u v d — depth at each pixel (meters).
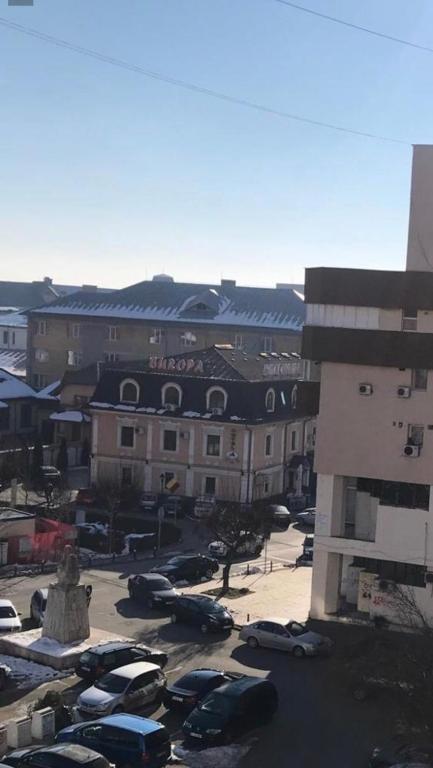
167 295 124.50
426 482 43.84
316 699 35.78
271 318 117.00
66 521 69.00
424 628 34.94
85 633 41.19
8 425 102.62
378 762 28.19
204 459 78.00
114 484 74.50
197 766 29.31
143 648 38.22
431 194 44.12
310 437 87.19
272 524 69.62
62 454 91.81
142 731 28.30
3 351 148.75
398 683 31.47
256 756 30.36
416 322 44.25
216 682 34.59
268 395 79.19
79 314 122.12
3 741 29.89
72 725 30.28
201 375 80.31
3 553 57.09
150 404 80.06
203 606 45.00
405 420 44.16
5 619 43.66
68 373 103.25
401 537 44.25
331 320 45.09
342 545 45.41
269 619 42.53
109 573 56.28
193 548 64.94
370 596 44.69
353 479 45.94
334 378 45.25
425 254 44.25
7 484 76.88
